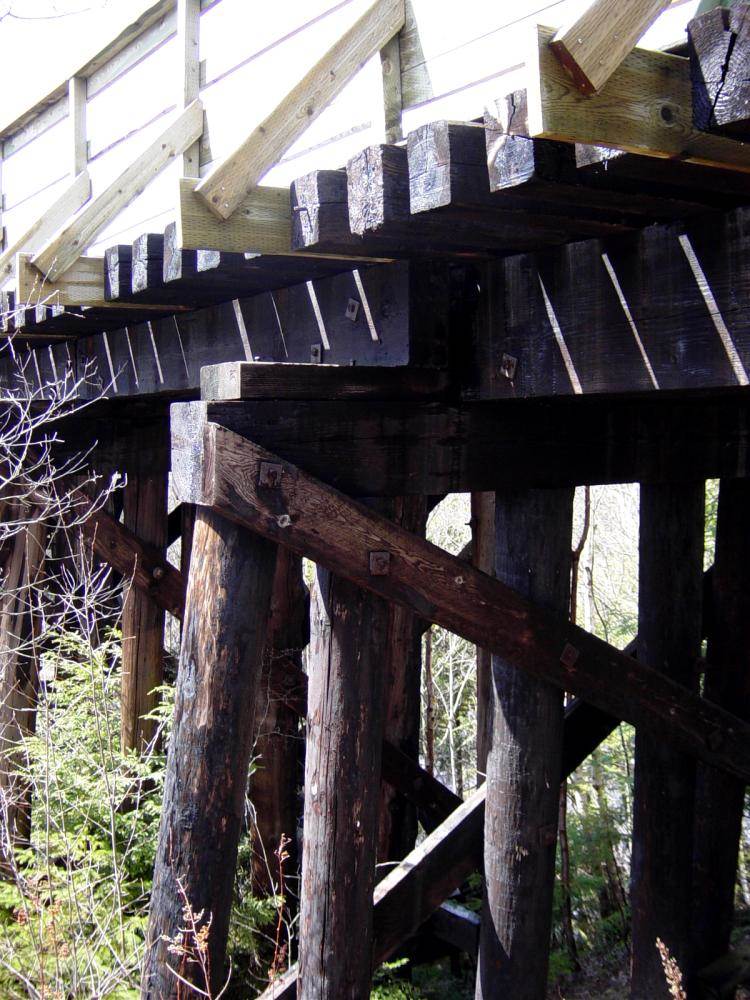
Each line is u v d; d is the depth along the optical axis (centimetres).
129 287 365
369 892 296
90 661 509
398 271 291
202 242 250
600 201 215
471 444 307
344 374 281
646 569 414
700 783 448
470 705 1315
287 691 525
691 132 177
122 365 484
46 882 460
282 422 269
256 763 527
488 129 203
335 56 291
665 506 406
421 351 290
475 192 212
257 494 259
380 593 278
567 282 266
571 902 822
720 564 454
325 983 291
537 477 320
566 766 393
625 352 251
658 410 346
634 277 247
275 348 351
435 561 288
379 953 327
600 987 686
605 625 1028
